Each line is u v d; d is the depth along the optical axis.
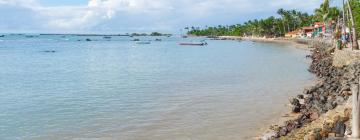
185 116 24.19
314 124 18.39
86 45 165.88
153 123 22.55
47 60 77.81
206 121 22.86
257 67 58.00
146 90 35.00
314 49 92.12
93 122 22.98
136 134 20.39
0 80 44.12
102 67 61.41
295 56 80.75
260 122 22.47
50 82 42.03
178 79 43.44
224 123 22.36
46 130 21.38
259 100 29.28
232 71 52.28
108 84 39.75
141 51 115.12
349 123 16.52
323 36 125.75
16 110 26.67
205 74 48.66
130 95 32.28
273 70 52.97
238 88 35.75
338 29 91.06
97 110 26.33
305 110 24.27
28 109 26.97
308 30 173.12
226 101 29.02
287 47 122.81
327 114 19.62
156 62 71.31
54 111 26.19
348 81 31.50
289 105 27.09
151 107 27.05
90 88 36.88
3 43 179.75
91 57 87.62
